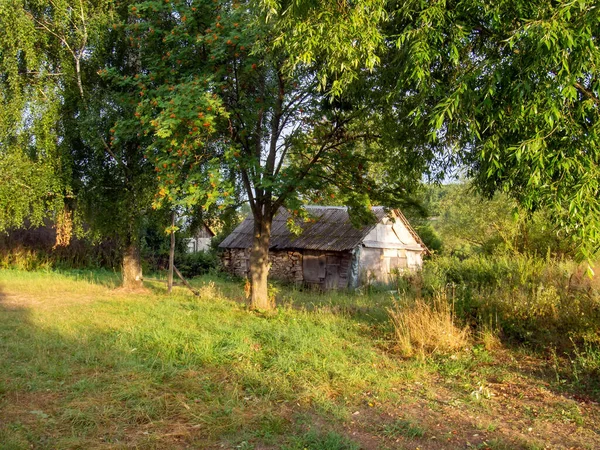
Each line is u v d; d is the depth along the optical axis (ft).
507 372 22.77
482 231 70.13
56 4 40.81
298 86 33.81
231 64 32.81
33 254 71.77
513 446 14.99
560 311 28.17
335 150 35.24
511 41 18.48
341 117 33.58
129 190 43.60
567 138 17.65
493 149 19.44
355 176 35.76
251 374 21.18
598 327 26.58
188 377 20.98
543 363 24.13
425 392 20.21
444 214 86.79
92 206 45.19
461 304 32.09
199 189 29.96
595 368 21.76
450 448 14.98
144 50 38.04
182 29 33.47
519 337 28.35
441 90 22.76
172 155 30.32
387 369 23.17
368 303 43.65
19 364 22.30
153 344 25.64
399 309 32.40
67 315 33.68
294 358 23.68
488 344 26.99
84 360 23.04
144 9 35.37
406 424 16.66
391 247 71.56
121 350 24.45
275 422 16.61
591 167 16.58
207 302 40.68
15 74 40.22
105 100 40.06
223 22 31.63
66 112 43.75
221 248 78.95
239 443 15.28
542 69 17.98
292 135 35.68
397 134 28.96
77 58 42.11
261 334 28.30
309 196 36.47
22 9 40.32
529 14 19.51
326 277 65.10
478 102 20.52
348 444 14.90
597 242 16.69
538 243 51.49
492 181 23.88
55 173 42.70
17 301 40.98
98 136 40.42
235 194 38.01
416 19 22.65
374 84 28.89
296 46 22.07
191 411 17.47
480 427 16.46
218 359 23.52
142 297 44.11
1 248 70.38
